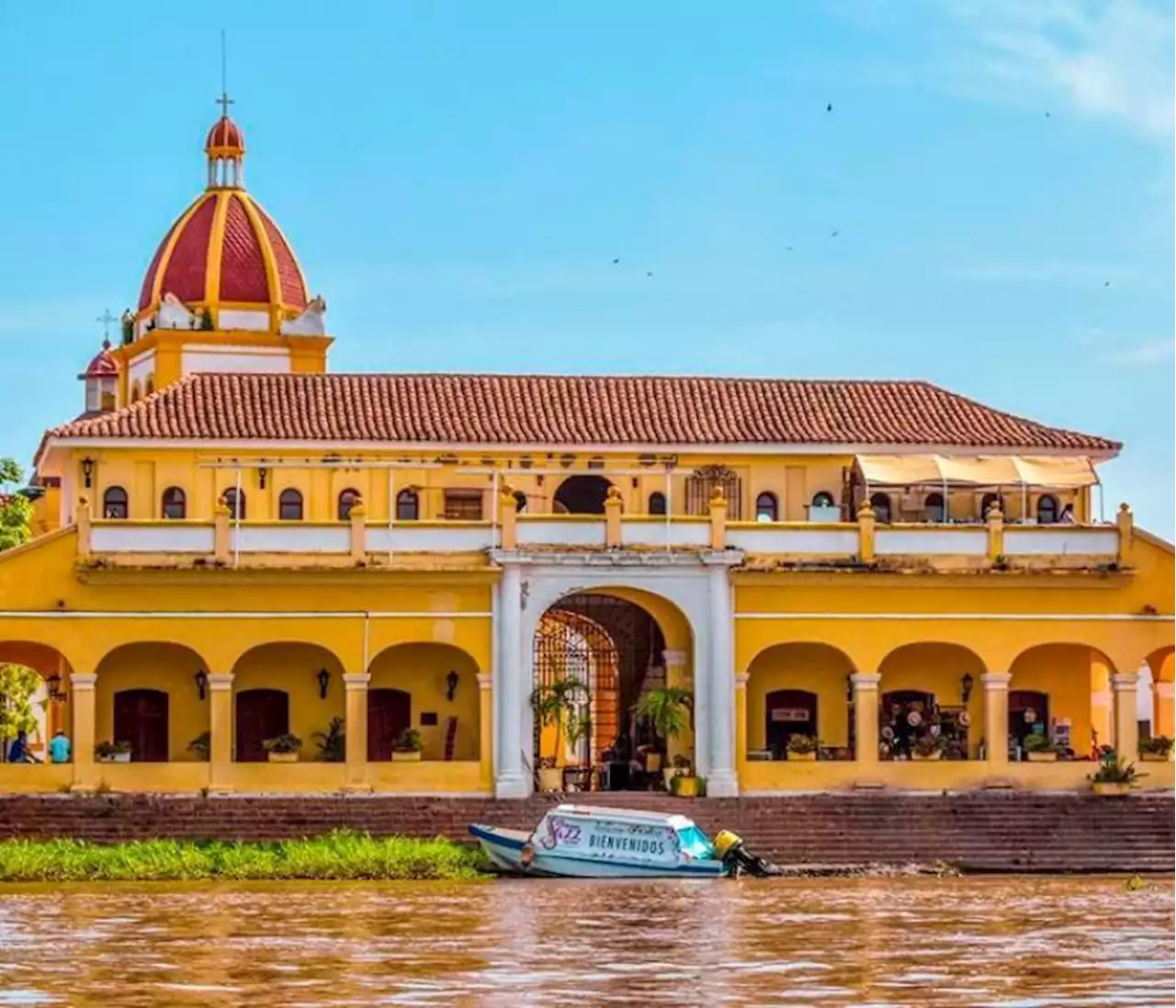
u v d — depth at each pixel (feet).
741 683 232.73
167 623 227.81
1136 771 232.12
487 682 229.66
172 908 176.14
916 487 243.40
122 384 292.81
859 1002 128.88
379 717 238.68
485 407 247.70
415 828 221.87
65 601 226.79
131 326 290.35
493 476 240.73
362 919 168.14
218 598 228.43
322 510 241.35
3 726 275.80
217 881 199.52
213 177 287.28
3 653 242.17
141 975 139.13
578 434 243.40
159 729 236.02
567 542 231.71
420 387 250.78
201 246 280.31
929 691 242.99
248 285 279.49
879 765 231.71
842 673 241.96
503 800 225.97
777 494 246.06
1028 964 143.54
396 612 229.86
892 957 146.92
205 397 245.65
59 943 154.30
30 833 218.18
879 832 222.89
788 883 199.11
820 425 248.52
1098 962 144.36
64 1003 128.67
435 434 241.35
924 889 194.08
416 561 229.86
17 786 223.51
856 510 245.04
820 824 223.30
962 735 242.78
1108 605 237.45
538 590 230.89
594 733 245.65
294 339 278.46
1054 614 236.84
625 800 226.17
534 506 243.40
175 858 205.16
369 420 243.81
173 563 227.20
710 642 231.71
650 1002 128.47
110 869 202.69
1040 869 218.38
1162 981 136.15
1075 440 249.55
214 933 159.84
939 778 232.32
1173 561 238.27
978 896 186.60
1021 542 236.63
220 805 222.07
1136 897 186.09
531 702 230.68
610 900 182.29
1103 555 237.25
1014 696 245.65
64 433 237.66
